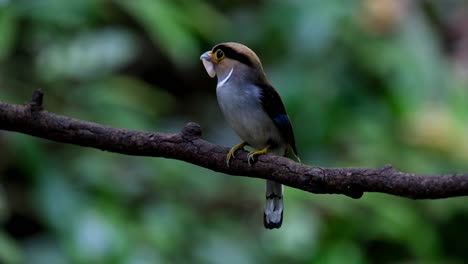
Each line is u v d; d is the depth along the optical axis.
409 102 10.91
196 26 11.33
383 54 10.95
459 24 12.27
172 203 10.14
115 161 10.10
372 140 10.78
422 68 11.05
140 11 10.30
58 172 9.65
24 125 6.57
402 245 11.12
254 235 10.59
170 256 9.70
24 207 10.23
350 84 11.02
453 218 11.53
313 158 10.84
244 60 8.06
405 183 5.75
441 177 5.64
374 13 10.88
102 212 9.54
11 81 10.32
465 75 11.77
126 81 11.37
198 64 13.23
